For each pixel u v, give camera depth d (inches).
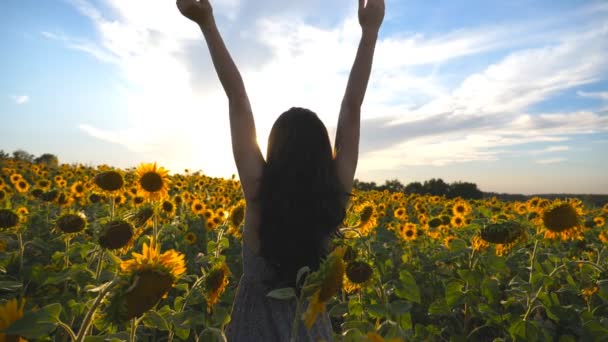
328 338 96.6
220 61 91.3
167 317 96.3
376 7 100.6
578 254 246.4
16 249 202.7
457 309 191.0
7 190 355.6
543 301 154.3
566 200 163.6
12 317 65.1
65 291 157.6
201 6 90.1
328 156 92.5
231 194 447.8
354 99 98.2
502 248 153.9
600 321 135.8
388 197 629.3
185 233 279.4
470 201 645.9
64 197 291.1
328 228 91.7
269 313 93.4
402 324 125.4
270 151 92.6
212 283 104.6
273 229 88.7
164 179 196.7
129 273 63.0
